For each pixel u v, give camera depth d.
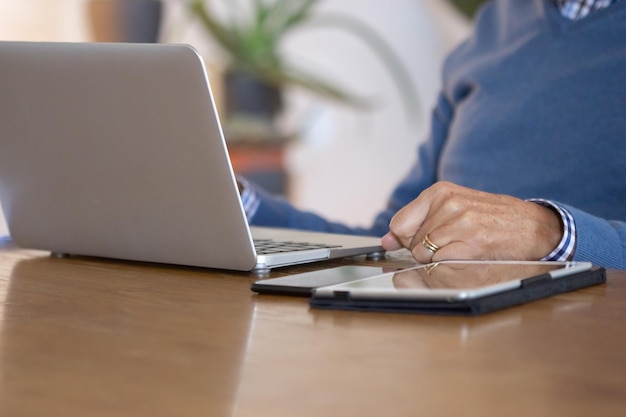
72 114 1.01
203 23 3.09
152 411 0.46
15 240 1.17
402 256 1.20
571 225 1.07
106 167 1.01
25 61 1.01
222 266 0.98
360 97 3.10
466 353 0.58
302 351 0.59
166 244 1.01
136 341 0.62
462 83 1.92
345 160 3.12
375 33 3.07
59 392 0.49
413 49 3.06
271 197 1.67
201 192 0.95
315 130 3.12
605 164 1.61
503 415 0.45
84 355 0.58
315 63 3.10
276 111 3.12
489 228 1.03
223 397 0.48
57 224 1.11
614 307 0.75
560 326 0.66
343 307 0.74
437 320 0.69
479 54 1.91
